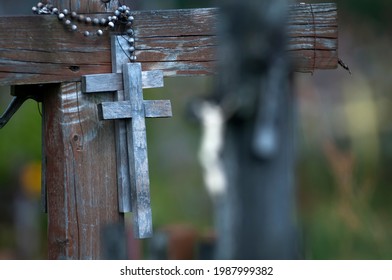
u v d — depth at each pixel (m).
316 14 7.02
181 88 18.94
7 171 16.39
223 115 3.90
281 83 3.91
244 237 3.82
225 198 3.87
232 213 3.85
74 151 6.40
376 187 19.17
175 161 19.14
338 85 21.83
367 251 13.60
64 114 6.38
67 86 6.39
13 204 17.25
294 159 3.96
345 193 13.97
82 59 6.43
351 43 23.16
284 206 3.84
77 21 6.39
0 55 6.14
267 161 3.84
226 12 3.93
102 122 6.48
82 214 6.42
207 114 4.10
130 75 6.47
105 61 6.51
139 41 6.62
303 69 7.05
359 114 20.77
